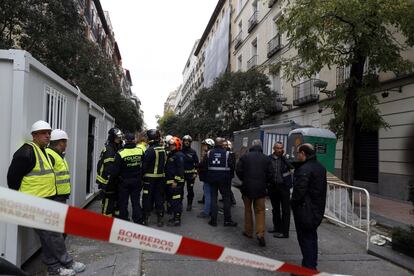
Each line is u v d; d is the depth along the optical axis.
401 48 10.25
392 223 8.49
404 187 12.35
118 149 7.75
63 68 14.00
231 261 2.55
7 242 4.61
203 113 24.95
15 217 2.13
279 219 7.43
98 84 19.39
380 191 13.50
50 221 2.14
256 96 22.58
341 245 6.75
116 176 7.28
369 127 11.15
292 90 21.56
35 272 5.00
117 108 25.12
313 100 18.72
